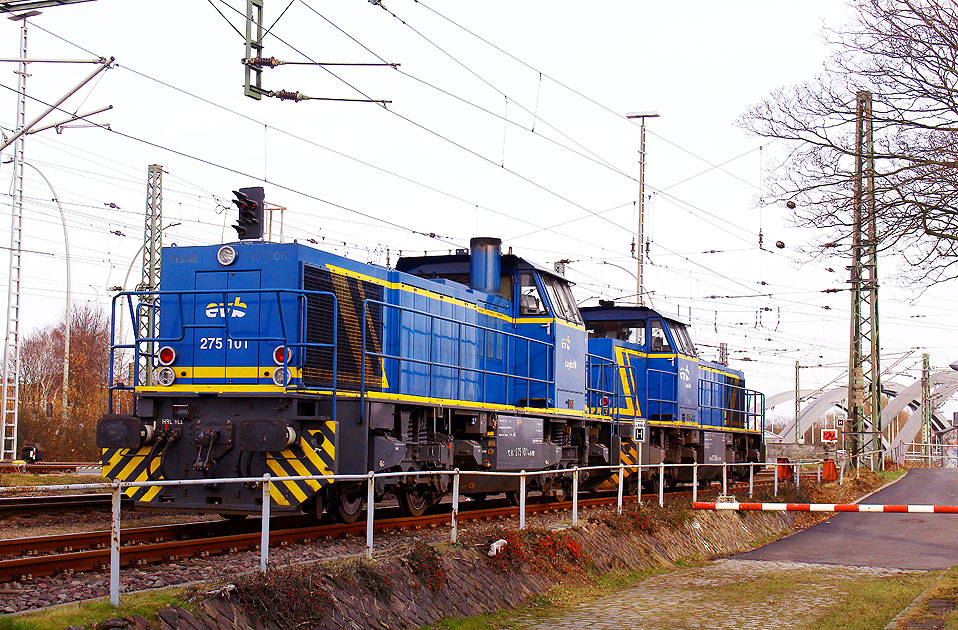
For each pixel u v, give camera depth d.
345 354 13.79
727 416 32.50
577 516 16.59
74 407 54.81
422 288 16.05
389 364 14.86
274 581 8.67
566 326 20.06
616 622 10.90
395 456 14.23
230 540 11.57
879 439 37.53
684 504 19.59
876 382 37.12
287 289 12.85
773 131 13.59
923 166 12.54
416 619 9.95
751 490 24.80
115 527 7.61
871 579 14.32
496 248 18.92
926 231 12.71
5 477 24.33
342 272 14.15
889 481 34.19
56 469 31.69
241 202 14.57
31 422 40.31
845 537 19.80
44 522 14.80
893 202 12.75
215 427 12.83
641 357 26.67
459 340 17.02
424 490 16.06
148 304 14.13
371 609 9.48
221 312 13.50
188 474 12.95
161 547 10.66
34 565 9.35
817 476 31.84
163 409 13.36
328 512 13.81
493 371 18.39
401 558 10.66
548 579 12.81
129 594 7.98
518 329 19.44
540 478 19.28
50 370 68.62
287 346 12.70
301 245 13.45
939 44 12.42
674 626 10.68
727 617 11.24
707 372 30.02
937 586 12.79
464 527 15.31
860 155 12.88
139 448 13.12
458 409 16.28
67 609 7.36
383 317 14.77
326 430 12.80
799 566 15.98
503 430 17.52
